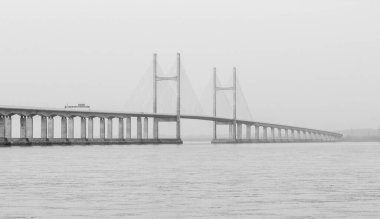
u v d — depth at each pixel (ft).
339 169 354.54
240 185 255.09
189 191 232.94
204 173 321.11
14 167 369.30
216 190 236.22
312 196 216.95
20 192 228.84
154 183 264.31
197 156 550.36
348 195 219.41
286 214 176.76
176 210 184.44
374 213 178.09
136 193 225.97
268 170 345.51
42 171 334.44
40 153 609.42
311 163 423.64
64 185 254.68
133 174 313.73
